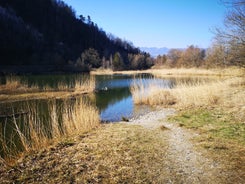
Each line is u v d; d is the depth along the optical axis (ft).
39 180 17.02
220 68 70.44
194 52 245.86
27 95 70.18
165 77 143.74
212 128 29.22
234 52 49.67
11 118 44.60
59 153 22.26
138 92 62.44
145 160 20.42
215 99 46.78
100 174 17.83
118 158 20.76
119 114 48.34
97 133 29.63
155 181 16.83
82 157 21.03
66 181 16.80
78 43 337.52
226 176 17.25
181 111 44.29
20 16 288.51
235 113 35.09
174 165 19.39
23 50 211.00
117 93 82.02
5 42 195.00
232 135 25.90
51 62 207.72
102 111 51.60
